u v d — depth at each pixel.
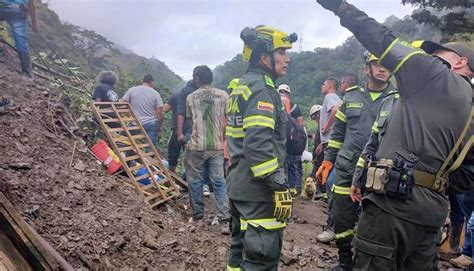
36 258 2.42
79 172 4.34
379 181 2.16
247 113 2.59
